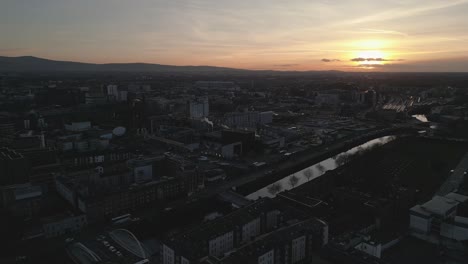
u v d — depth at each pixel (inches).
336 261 7337.6
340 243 7760.8
